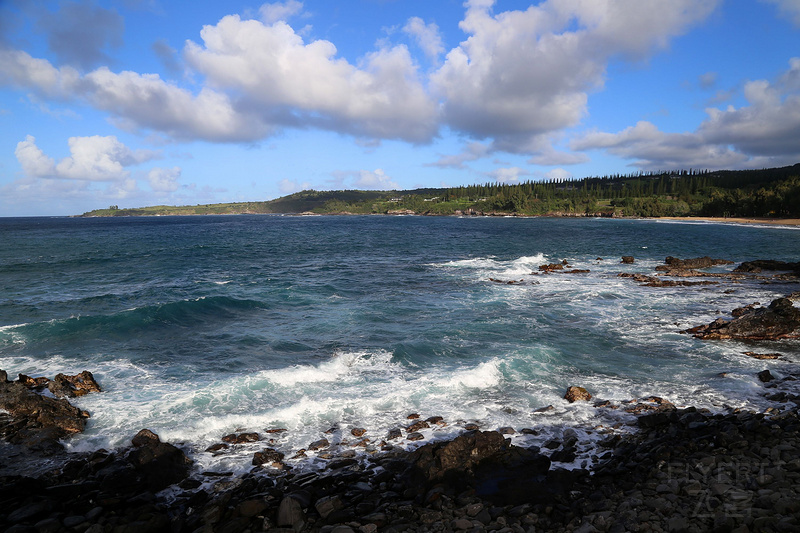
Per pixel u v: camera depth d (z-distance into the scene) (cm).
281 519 734
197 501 825
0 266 4050
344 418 1146
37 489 834
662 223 14012
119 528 712
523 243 6844
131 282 3197
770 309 1895
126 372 1454
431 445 970
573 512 742
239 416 1142
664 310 2277
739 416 1084
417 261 4516
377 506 791
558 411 1176
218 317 2127
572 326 1972
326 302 2450
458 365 1505
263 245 6525
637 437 1029
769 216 13825
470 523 719
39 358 1576
